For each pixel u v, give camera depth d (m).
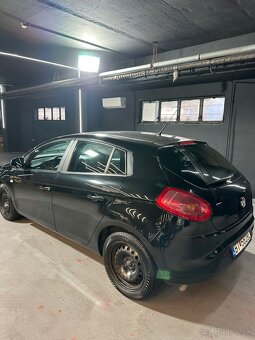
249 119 4.81
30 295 2.05
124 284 2.08
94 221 2.19
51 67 7.66
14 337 1.66
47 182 2.68
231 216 1.91
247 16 3.90
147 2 3.54
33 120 10.93
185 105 5.73
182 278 1.77
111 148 2.22
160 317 1.85
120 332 1.71
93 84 6.16
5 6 3.90
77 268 2.44
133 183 1.94
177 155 2.01
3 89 10.79
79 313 1.88
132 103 6.80
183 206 1.69
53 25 4.59
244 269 2.48
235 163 5.11
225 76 4.30
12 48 5.93
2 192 3.57
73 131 9.02
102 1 3.59
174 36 4.89
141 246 1.87
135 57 6.57
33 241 2.97
